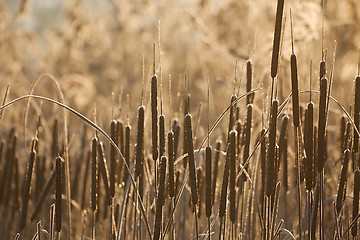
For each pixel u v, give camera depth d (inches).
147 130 191.3
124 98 287.1
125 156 146.5
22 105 278.7
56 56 394.9
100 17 412.2
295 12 201.6
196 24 332.2
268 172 129.6
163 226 148.3
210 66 332.2
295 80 127.3
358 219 141.2
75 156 209.2
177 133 154.0
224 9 346.6
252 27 289.6
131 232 154.0
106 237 168.2
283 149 147.9
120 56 382.6
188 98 146.2
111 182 144.0
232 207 132.6
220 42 340.5
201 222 168.7
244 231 149.9
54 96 283.0
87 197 197.5
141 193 137.3
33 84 166.1
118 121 152.6
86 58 393.7
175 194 135.8
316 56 225.1
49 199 187.8
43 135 223.0
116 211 151.5
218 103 279.6
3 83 303.6
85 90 296.0
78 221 183.8
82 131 206.2
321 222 131.1
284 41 192.5
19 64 329.1
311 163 129.6
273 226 134.1
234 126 138.7
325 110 127.4
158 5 377.7
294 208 171.3
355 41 249.0
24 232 174.9
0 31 326.6
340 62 246.5
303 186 165.5
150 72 158.1
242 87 214.1
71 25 394.9
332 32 251.6
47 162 202.2
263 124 150.1
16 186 177.8
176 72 356.5
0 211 189.5
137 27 394.6
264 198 136.5
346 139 143.7
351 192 160.2
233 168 130.5
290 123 183.3
